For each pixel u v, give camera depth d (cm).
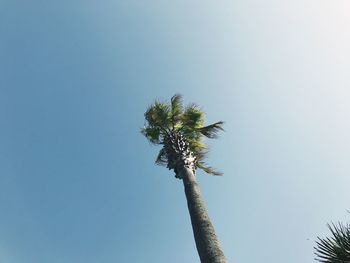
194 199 1234
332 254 658
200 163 1727
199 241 1073
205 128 1838
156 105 1811
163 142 1616
